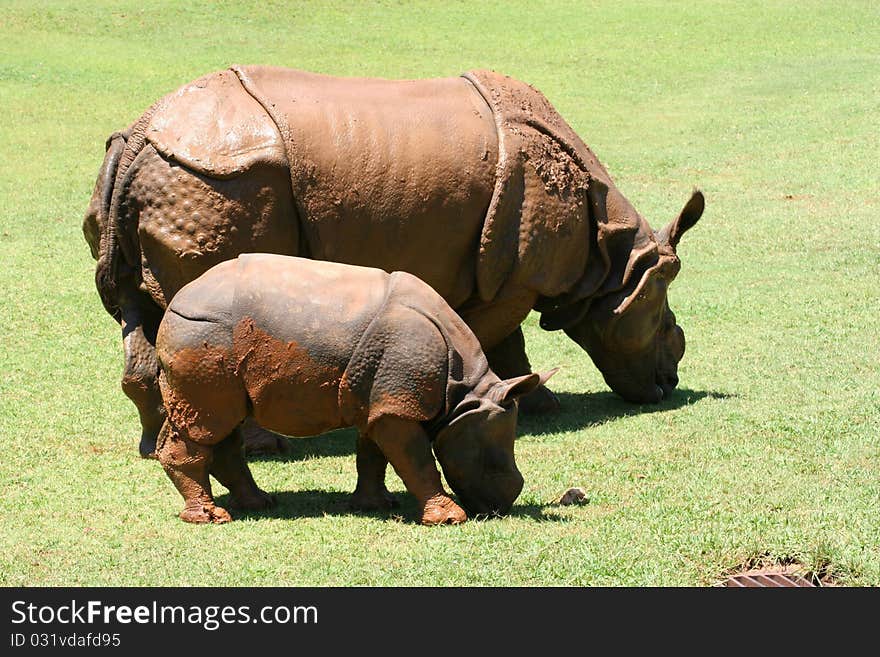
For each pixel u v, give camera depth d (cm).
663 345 2486
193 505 1756
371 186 2092
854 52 6275
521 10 7106
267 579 1535
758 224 3994
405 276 1736
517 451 2150
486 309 2262
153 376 2080
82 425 2292
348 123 2102
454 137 2164
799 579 1562
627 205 2367
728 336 2909
